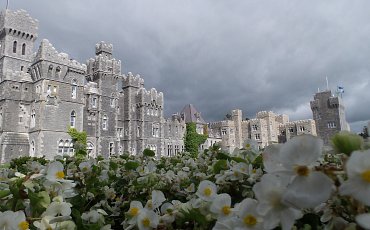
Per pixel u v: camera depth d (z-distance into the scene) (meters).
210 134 73.19
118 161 4.39
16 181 1.80
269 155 1.17
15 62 50.69
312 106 84.62
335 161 1.91
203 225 1.61
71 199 2.34
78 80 43.78
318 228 1.31
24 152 39.19
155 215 1.66
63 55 42.12
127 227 1.74
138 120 55.38
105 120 48.78
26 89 41.47
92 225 1.74
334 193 0.99
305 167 0.96
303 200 0.90
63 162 3.92
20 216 1.39
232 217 1.38
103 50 51.66
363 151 0.92
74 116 42.38
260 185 1.06
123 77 57.12
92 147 45.47
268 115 83.75
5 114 39.28
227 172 2.25
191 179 2.86
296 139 0.99
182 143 63.00
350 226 1.04
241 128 82.88
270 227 1.02
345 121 85.25
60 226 1.55
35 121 39.19
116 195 3.18
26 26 52.62
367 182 0.84
